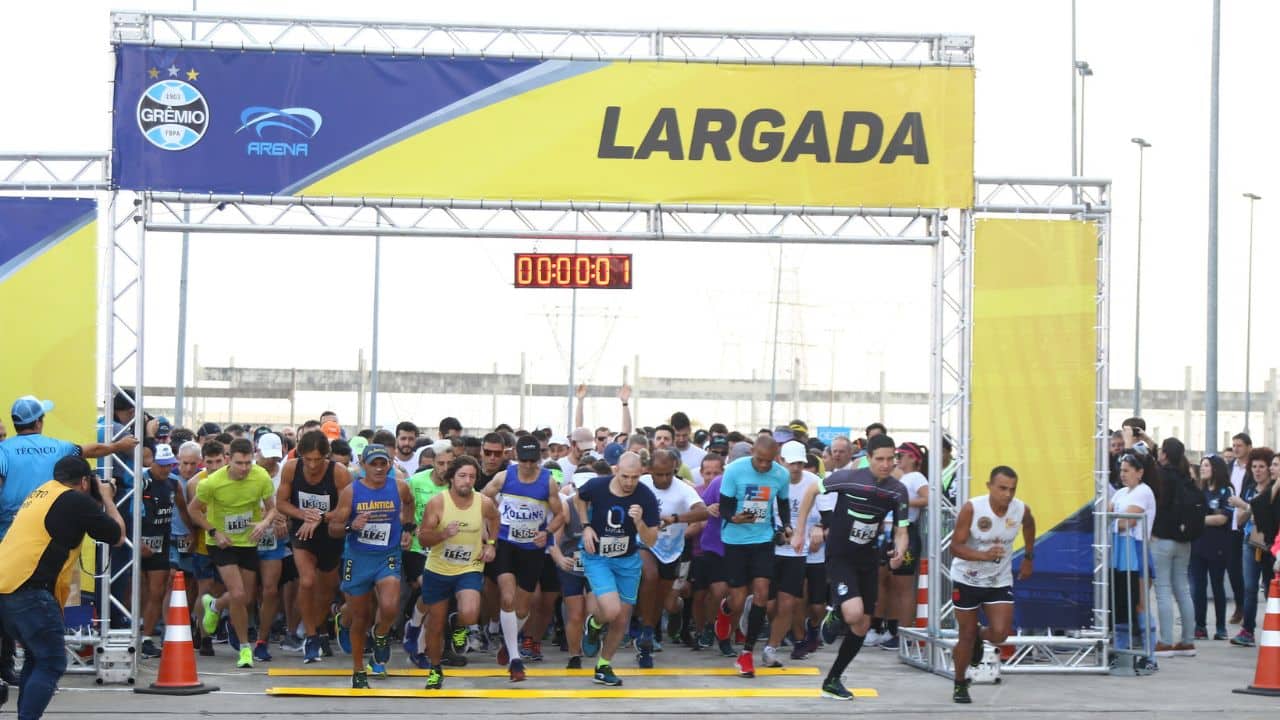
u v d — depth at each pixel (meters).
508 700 9.52
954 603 9.73
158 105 10.65
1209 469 14.12
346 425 40.06
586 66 10.88
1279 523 12.81
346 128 10.78
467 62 10.86
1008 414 11.23
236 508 10.56
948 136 11.03
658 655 11.96
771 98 10.95
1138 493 11.70
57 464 8.12
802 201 10.92
